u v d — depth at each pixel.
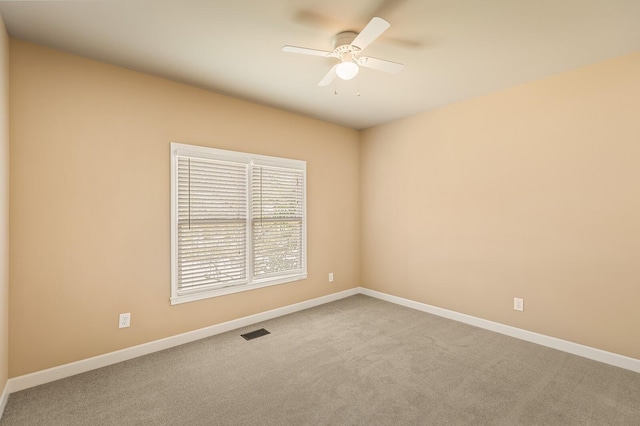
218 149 3.31
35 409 2.04
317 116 4.17
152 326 2.88
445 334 3.28
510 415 1.98
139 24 2.12
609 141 2.63
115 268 2.69
